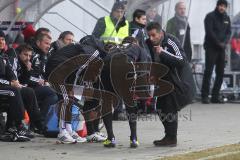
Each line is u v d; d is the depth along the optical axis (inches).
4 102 1017.5
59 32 1389.0
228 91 1690.5
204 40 1615.4
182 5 1496.1
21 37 1246.9
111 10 1285.7
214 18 1585.9
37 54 1098.1
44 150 948.0
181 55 966.4
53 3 1263.5
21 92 1032.2
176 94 976.3
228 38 1601.9
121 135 1106.1
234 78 1715.1
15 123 1017.5
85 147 981.2
